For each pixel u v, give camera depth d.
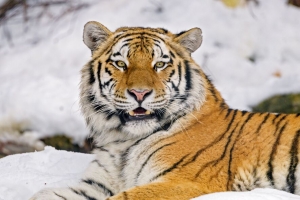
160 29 14.12
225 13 28.73
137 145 13.30
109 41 13.83
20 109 24.16
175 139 13.07
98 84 13.57
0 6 30.02
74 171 15.51
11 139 23.59
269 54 27.56
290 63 27.20
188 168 12.72
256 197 10.88
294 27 28.92
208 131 13.16
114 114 13.52
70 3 29.67
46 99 24.36
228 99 24.72
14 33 29.25
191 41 14.02
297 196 11.25
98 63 13.69
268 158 12.77
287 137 12.90
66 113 23.86
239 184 12.60
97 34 13.94
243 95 24.88
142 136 13.37
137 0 29.25
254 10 29.33
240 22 28.50
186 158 12.83
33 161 15.84
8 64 27.08
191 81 13.55
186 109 13.35
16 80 25.81
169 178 12.63
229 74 26.31
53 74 26.05
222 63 26.59
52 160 16.03
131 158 13.27
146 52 13.30
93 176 13.65
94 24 13.91
